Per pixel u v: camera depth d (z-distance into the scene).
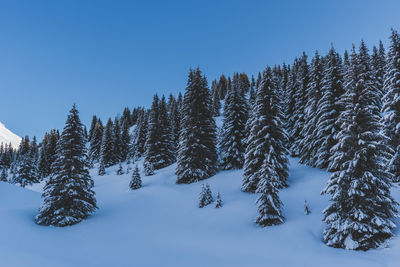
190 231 16.17
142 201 24.77
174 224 17.92
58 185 18.62
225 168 30.83
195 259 11.39
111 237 15.18
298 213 16.31
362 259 9.79
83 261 11.09
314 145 25.91
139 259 11.48
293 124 36.00
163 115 43.56
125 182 35.69
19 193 23.11
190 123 29.91
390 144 18.28
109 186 35.50
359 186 11.73
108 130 59.81
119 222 18.75
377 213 11.26
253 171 22.25
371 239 10.94
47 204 17.69
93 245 13.61
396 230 11.59
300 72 34.78
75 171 19.56
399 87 18.41
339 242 11.46
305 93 32.69
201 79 32.81
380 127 12.41
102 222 18.62
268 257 11.10
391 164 17.98
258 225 15.48
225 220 17.27
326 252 10.99
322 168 25.08
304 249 11.57
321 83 25.81
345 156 12.96
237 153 29.22
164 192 26.64
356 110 12.83
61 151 20.17
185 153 29.09
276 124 21.59
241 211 18.20
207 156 30.03
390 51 19.88
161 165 40.97
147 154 40.94
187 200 23.28
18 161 80.69
